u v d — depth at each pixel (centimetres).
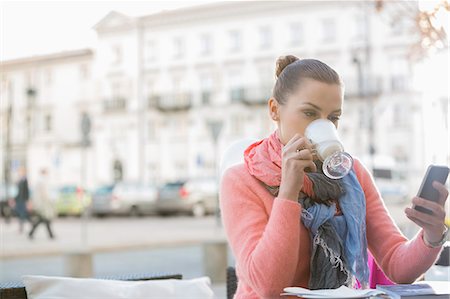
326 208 175
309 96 171
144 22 4375
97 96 4453
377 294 152
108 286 205
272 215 164
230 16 4178
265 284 163
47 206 1509
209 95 4212
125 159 4369
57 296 196
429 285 170
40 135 4516
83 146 1485
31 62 4547
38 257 1127
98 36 4459
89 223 2241
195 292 219
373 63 3662
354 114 3662
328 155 159
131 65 4394
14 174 4469
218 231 1712
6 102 4506
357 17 3638
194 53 4291
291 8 3981
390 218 200
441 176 170
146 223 2161
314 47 3900
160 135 4322
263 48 4091
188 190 2483
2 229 1941
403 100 3559
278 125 183
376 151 3591
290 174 163
